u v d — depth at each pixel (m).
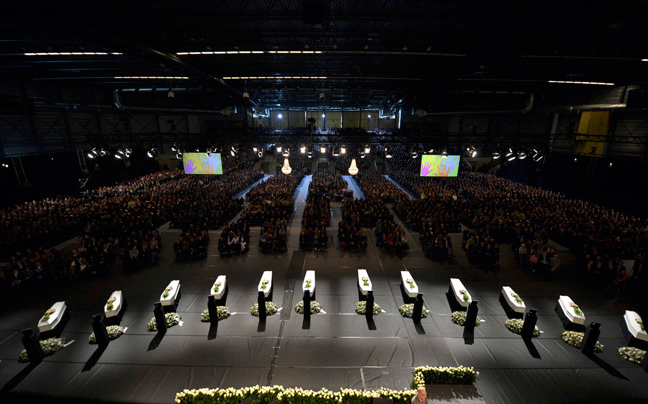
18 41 15.78
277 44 17.36
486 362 9.47
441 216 21.59
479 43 15.61
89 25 10.98
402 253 17.75
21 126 26.23
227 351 9.85
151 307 12.33
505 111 33.28
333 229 21.97
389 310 12.16
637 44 14.31
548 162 34.16
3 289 13.31
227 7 12.35
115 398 8.15
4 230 18.31
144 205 24.45
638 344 9.99
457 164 23.00
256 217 22.44
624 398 8.21
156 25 13.62
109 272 15.34
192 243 17.00
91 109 32.66
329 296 13.16
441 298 13.08
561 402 8.09
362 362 9.41
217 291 12.31
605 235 18.27
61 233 19.48
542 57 17.17
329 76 23.89
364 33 14.48
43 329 10.30
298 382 8.66
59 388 8.43
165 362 9.38
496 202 25.17
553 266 14.92
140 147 40.41
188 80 27.41
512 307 11.68
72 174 30.62
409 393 8.05
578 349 10.04
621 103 25.77
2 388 8.41
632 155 25.66
